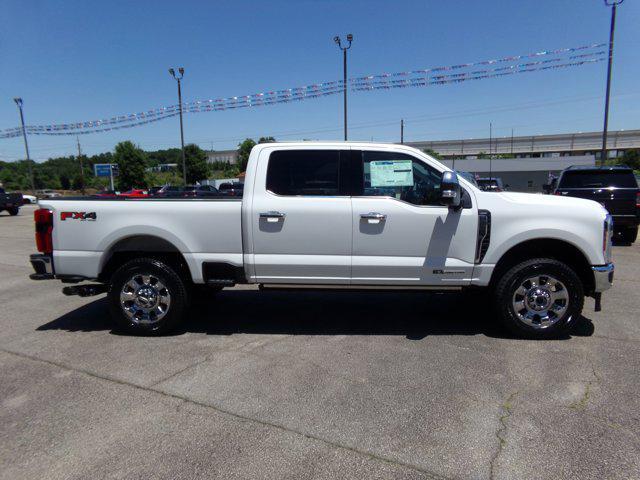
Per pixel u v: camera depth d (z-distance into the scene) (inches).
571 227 178.5
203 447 113.7
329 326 207.6
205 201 189.6
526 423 122.6
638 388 142.0
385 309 234.5
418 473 103.0
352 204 183.8
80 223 192.7
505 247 180.9
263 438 117.3
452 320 215.2
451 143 3506.4
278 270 188.7
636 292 258.5
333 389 144.0
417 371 156.6
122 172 2495.1
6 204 951.6
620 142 3053.6
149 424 124.5
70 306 248.7
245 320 218.1
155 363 166.6
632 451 109.7
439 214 181.6
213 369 160.6
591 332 193.6
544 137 3221.0
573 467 104.2
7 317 227.5
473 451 110.8
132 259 201.8
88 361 169.2
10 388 147.4
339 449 112.3
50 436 119.3
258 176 188.1
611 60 822.5
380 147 187.6
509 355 169.6
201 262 190.1
